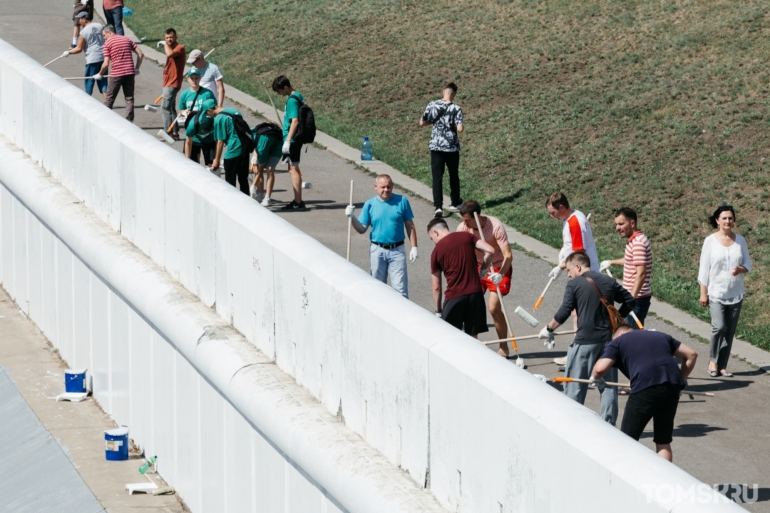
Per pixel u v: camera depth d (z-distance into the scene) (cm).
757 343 3234
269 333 2305
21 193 3806
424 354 1720
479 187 4762
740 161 4444
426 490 1734
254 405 2153
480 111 5553
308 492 2011
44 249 3731
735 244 2938
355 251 3953
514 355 3139
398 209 3216
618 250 3953
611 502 1291
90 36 5747
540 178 4716
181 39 7662
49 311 3722
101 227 3219
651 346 2211
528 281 3738
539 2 6638
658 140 4775
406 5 7262
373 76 6275
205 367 2386
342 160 5212
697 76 5244
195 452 2548
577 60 5806
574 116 5222
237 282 2448
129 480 2744
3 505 2842
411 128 5544
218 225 2528
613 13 6206
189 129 4381
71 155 3569
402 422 1798
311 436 1962
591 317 2505
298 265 2152
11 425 3186
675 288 3647
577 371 2528
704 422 2691
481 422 1570
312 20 7431
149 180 2931
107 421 3133
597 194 4466
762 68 5141
